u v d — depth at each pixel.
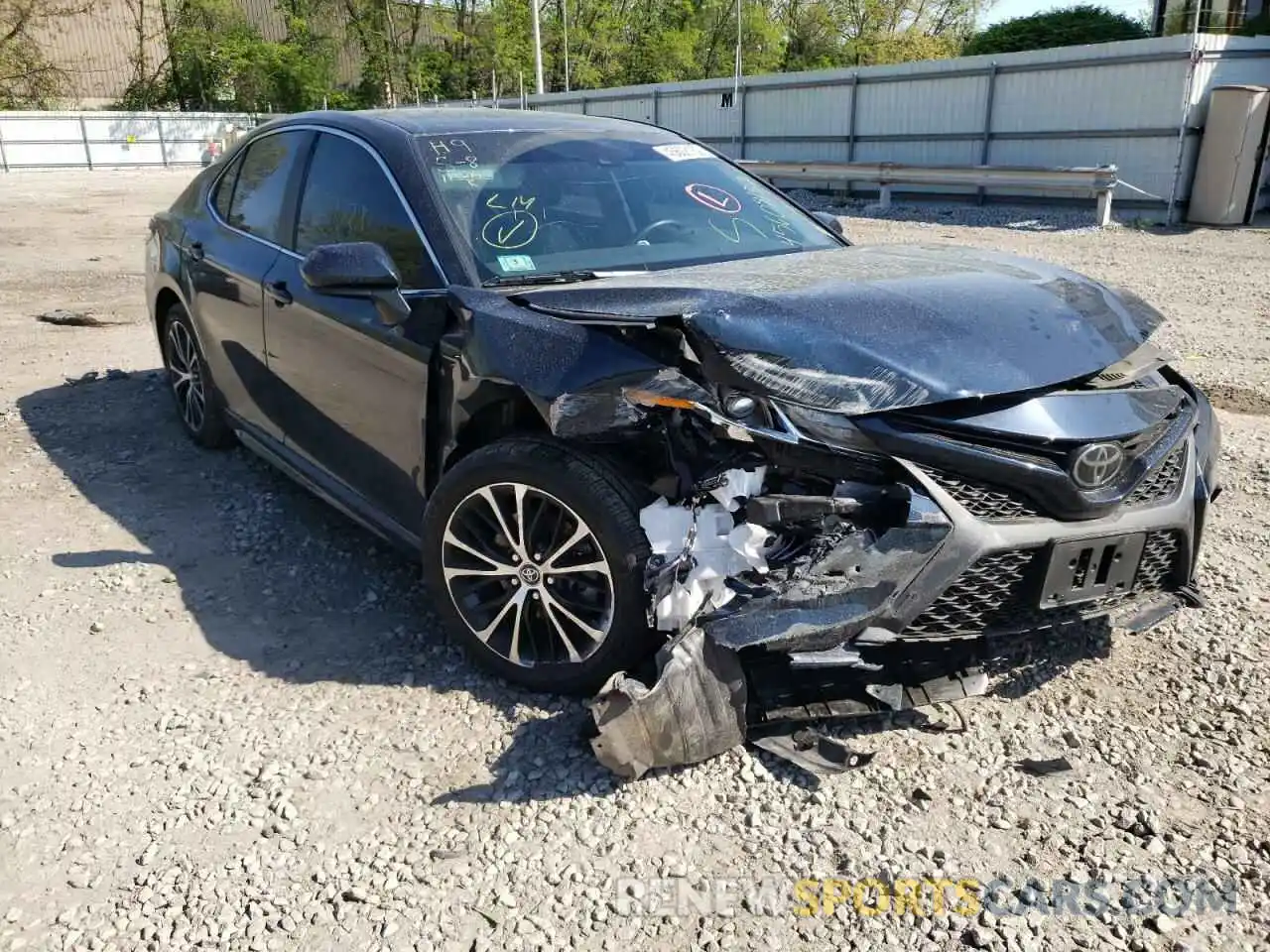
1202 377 6.89
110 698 3.29
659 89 24.61
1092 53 16.14
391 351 3.48
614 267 3.65
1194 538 3.16
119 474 5.20
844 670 2.97
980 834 2.64
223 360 4.82
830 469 2.73
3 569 4.16
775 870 2.53
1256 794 2.78
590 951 2.30
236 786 2.86
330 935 2.35
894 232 14.51
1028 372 2.83
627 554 2.85
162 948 2.32
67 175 28.58
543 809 2.74
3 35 39.34
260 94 44.19
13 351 7.68
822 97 21.09
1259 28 22.05
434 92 44.75
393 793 2.81
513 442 3.08
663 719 2.70
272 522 4.61
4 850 2.62
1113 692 3.24
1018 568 2.80
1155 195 15.22
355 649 3.55
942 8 46.84
